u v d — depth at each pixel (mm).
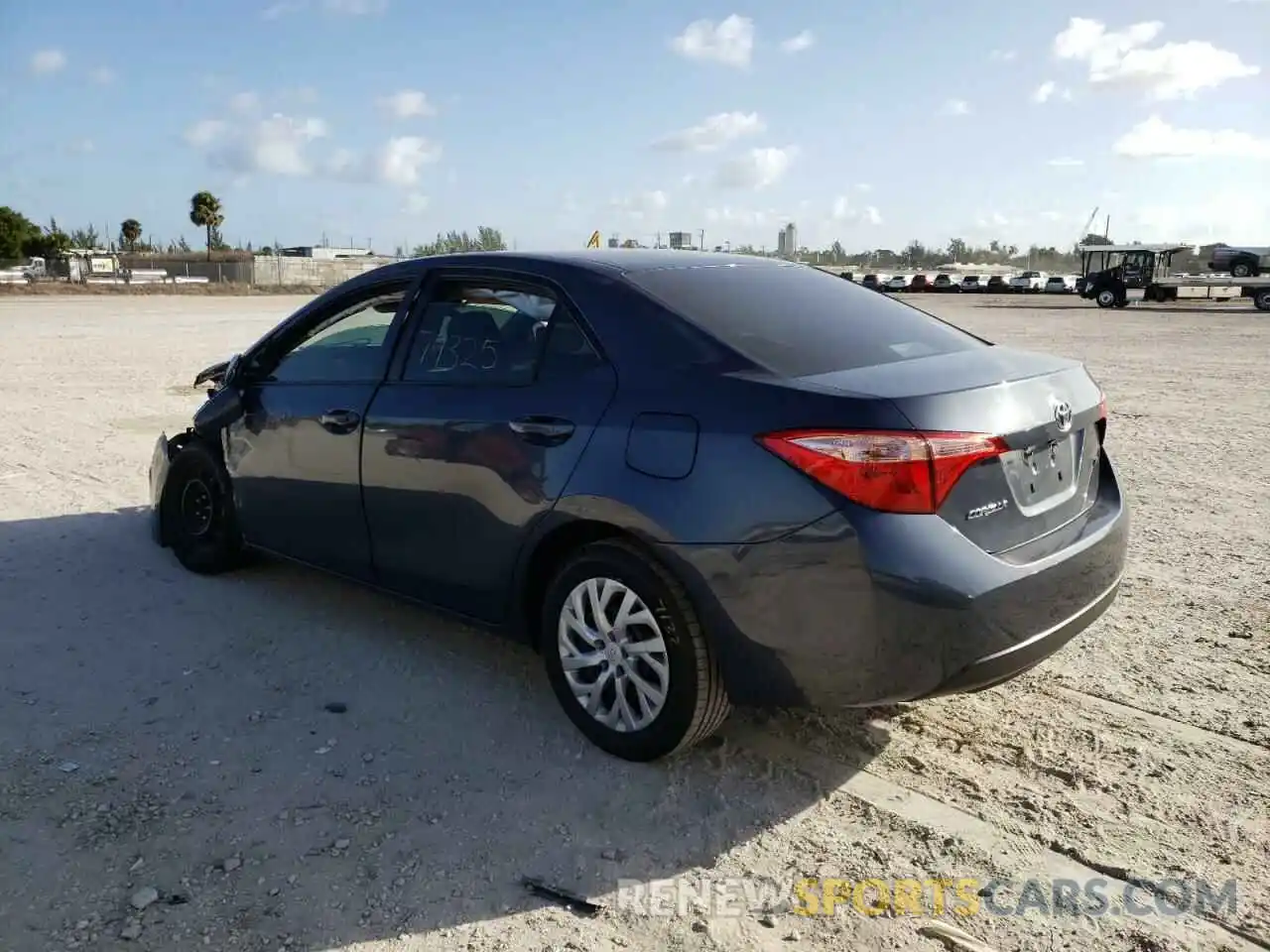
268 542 4984
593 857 3062
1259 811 3297
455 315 4160
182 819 3213
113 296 50156
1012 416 3254
